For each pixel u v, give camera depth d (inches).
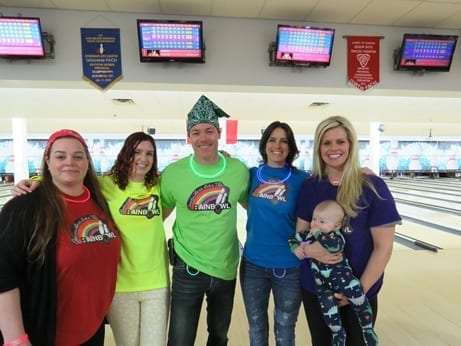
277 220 53.0
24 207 36.7
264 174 55.7
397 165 599.5
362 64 116.0
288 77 113.5
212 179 53.1
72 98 221.9
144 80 107.7
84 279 39.6
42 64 103.7
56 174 39.6
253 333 54.7
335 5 102.1
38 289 36.3
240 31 110.4
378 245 44.2
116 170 50.5
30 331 36.5
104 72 105.5
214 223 52.3
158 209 51.6
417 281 107.2
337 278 44.0
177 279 53.1
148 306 50.1
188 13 106.4
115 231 46.1
